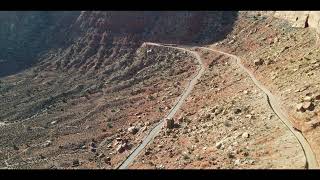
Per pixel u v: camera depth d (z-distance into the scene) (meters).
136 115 133.88
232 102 99.38
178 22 193.12
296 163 64.31
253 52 135.62
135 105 143.88
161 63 173.88
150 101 141.88
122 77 176.75
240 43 155.12
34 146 132.50
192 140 91.94
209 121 97.81
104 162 105.25
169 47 180.25
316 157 65.00
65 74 195.75
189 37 186.12
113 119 137.50
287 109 82.50
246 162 70.44
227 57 148.88
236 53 150.12
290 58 106.06
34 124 152.00
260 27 152.12
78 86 178.12
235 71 125.44
